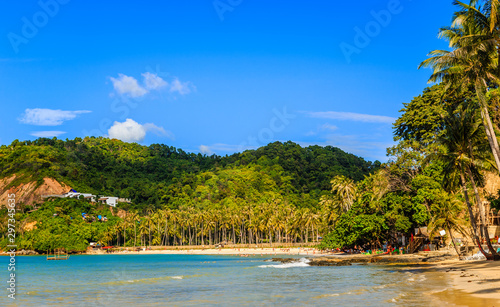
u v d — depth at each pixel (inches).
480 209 2055.9
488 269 1760.6
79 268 3533.5
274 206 7500.0
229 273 2439.7
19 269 3457.2
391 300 1091.9
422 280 1531.7
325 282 1758.1
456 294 1126.4
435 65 1659.7
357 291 1339.8
